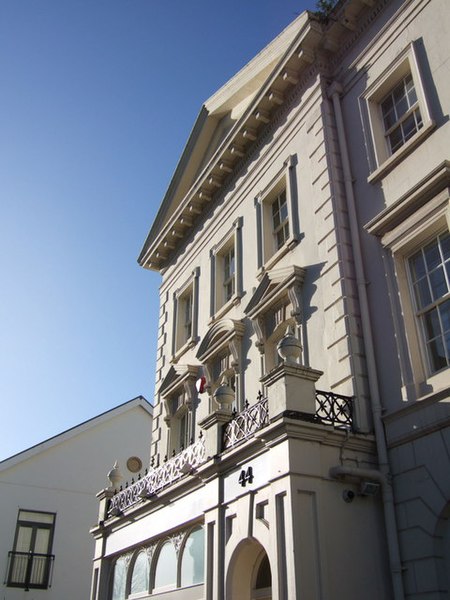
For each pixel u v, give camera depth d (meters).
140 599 14.63
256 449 10.98
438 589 9.20
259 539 10.37
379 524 10.25
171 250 22.58
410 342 11.12
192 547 13.13
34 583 24.38
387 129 13.54
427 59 12.38
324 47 15.22
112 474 18.61
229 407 12.86
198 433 17.48
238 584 11.07
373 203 12.85
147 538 14.86
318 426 10.23
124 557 16.41
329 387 12.07
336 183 13.68
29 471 26.02
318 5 15.40
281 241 16.09
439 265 11.13
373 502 10.38
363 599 9.45
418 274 11.59
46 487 26.08
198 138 20.98
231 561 11.09
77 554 25.58
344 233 13.09
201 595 12.29
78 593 25.00
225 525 11.59
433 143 11.69
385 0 13.98
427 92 12.11
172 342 20.97
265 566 11.37
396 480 10.45
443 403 9.99
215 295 18.45
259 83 18.52
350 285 12.46
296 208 15.07
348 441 10.59
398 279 11.69
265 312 15.22
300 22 15.75
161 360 21.48
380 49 13.84
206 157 21.19
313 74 15.51
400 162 12.38
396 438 10.62
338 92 14.73
